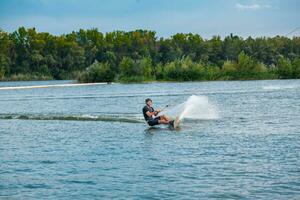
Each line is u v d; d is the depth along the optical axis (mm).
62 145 54844
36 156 48438
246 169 39656
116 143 54844
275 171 38625
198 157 45094
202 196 32875
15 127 73750
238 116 79062
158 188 35094
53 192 35031
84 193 34531
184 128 65875
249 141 53000
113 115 85875
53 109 104500
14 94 181000
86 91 185125
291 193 32750
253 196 32469
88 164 43719
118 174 39562
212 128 65000
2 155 49406
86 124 74438
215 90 165375
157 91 169625
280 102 106312
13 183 37750
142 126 69812
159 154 47250
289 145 49688
